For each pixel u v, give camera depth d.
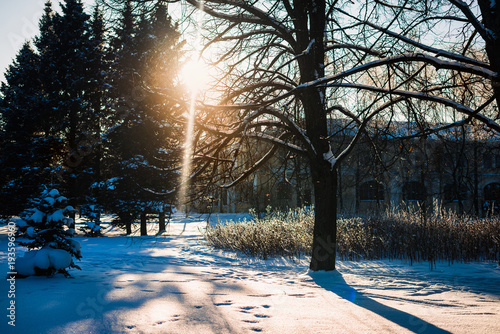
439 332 3.96
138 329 3.62
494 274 9.30
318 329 3.92
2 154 24.39
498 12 6.19
